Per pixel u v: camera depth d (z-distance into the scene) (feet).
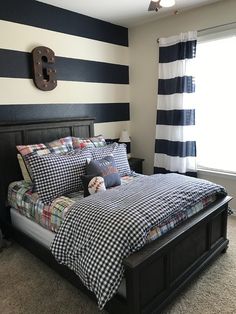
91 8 10.28
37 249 7.48
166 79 11.36
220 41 10.16
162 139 11.92
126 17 11.39
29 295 6.34
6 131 8.62
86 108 11.53
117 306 5.18
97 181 7.32
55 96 10.33
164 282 5.60
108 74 12.30
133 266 4.60
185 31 10.93
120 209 5.59
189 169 11.35
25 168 8.52
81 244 5.39
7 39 8.77
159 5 6.16
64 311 5.79
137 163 12.64
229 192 10.78
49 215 6.84
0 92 8.77
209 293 6.20
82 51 11.08
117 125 13.10
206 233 6.90
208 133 11.09
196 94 11.02
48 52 9.71
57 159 7.70
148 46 12.28
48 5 9.76
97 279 4.84
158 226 5.61
